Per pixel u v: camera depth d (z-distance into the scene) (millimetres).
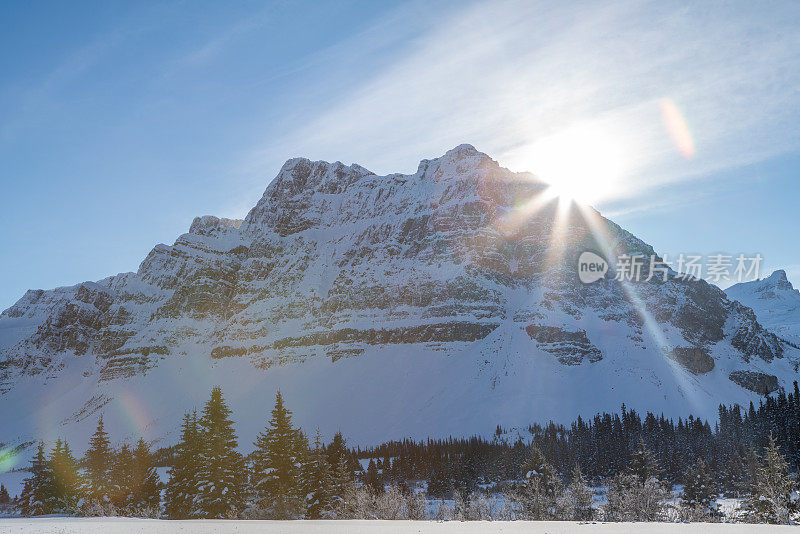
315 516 91938
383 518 79625
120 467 117812
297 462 98250
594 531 42188
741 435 174125
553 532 42438
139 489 112438
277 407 100750
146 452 117625
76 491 119562
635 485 88938
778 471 77438
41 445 121000
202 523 58375
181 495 95875
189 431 99250
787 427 159125
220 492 93625
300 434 100375
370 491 94500
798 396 163375
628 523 48188
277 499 89625
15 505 129875
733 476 131250
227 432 98250
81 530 51188
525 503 84000
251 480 98062
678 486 144625
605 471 154875
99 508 105000
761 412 187750
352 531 46781
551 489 92750
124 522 61750
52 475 119000
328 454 104938
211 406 99125
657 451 159250
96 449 122812
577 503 82375
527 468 98625
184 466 96562
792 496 81438
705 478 97000
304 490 94875
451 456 185625
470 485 139125
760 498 78125
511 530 44250
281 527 51531
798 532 38531
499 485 149750
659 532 40562
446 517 81188
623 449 162000
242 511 92438
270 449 98625
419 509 80562
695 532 39906
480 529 45750
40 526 56812
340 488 94062
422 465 181375
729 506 100062
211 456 95312
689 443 169625
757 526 43344
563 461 161000
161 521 63781
